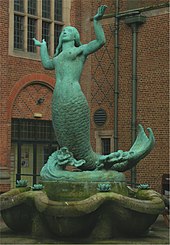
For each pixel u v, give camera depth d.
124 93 27.17
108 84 27.80
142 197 13.66
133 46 26.69
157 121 25.91
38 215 12.85
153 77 26.12
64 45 13.80
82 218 12.03
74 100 13.20
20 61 26.47
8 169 25.53
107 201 12.22
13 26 26.34
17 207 12.98
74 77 13.41
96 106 28.22
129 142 26.88
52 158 13.54
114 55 27.50
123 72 27.23
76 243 12.13
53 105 13.45
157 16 26.12
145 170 26.03
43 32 28.03
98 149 28.06
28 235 13.20
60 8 28.88
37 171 27.19
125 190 13.34
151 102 26.14
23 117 26.55
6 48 25.83
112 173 13.20
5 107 25.70
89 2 28.62
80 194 12.76
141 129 14.45
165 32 25.83
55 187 12.98
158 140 25.80
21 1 26.97
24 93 26.64
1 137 25.44
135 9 26.61
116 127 27.27
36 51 27.33
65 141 13.38
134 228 12.68
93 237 12.48
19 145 26.36
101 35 13.44
